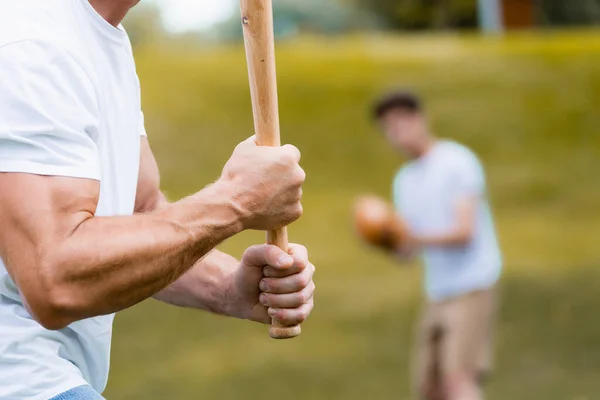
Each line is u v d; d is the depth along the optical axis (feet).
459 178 18.21
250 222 7.03
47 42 6.64
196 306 8.75
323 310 32.35
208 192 6.89
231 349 28.55
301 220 45.01
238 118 57.26
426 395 18.89
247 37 7.16
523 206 46.62
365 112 57.00
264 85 7.18
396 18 108.68
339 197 48.08
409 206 18.89
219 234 6.84
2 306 7.16
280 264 7.84
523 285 34.42
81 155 6.58
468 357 18.25
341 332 29.78
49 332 7.23
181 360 27.48
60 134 6.52
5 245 6.35
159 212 6.70
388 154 52.80
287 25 112.37
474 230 18.11
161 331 30.71
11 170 6.37
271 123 7.23
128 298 6.49
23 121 6.44
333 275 37.04
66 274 6.23
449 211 18.33
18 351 7.11
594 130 54.70
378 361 26.63
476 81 60.54
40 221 6.30
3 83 6.46
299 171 7.09
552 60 63.31
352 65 63.26
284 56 66.03
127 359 27.81
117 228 6.45
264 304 8.17
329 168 51.55
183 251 6.64
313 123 56.08
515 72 61.62
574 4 97.25
